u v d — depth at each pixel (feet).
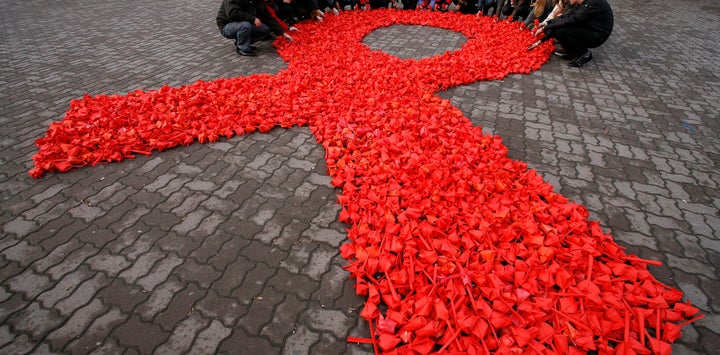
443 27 27.04
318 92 15.70
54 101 16.11
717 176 11.40
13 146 12.69
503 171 10.50
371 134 12.55
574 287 7.32
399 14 29.73
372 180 10.45
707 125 14.43
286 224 9.45
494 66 19.19
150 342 6.77
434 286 7.28
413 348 6.41
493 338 6.61
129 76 18.74
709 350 6.73
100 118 13.30
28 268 8.21
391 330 6.68
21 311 7.29
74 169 11.47
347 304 7.50
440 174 10.31
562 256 8.03
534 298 7.17
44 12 31.45
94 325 7.05
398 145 11.77
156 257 8.49
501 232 8.66
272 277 8.04
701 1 37.70
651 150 12.74
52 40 24.41
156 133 12.60
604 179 11.21
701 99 16.65
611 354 6.38
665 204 10.22
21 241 8.90
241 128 13.23
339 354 6.64
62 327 7.02
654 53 22.61
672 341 6.66
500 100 16.16
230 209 9.93
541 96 16.61
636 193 10.64
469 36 24.84
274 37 23.36
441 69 18.12
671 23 29.66
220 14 20.61
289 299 7.57
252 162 11.89
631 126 14.28
